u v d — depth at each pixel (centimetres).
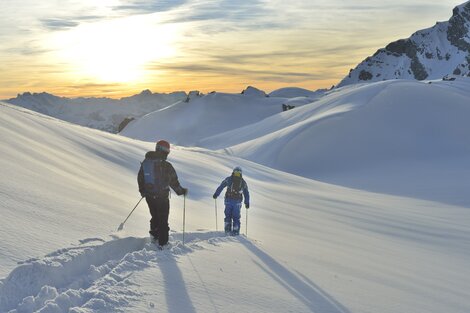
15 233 529
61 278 453
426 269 922
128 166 2066
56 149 1656
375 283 672
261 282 543
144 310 385
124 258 541
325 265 759
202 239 871
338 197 2891
